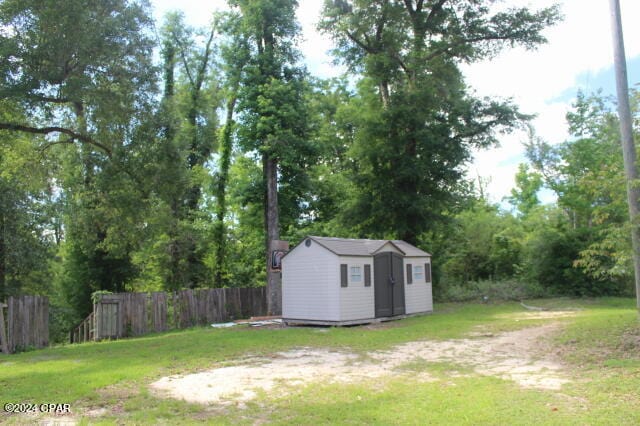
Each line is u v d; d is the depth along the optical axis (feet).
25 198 70.28
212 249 97.81
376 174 84.38
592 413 20.08
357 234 91.71
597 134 83.41
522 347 36.83
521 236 109.91
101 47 52.54
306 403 23.00
